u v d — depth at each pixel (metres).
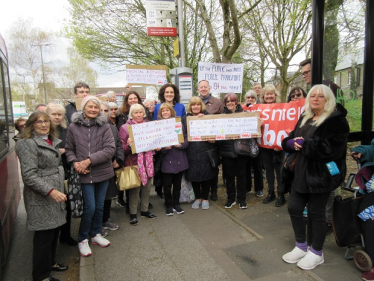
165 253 3.19
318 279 2.56
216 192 4.88
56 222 2.68
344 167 2.68
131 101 4.54
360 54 4.14
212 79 5.75
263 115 4.29
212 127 4.09
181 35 6.84
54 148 2.78
